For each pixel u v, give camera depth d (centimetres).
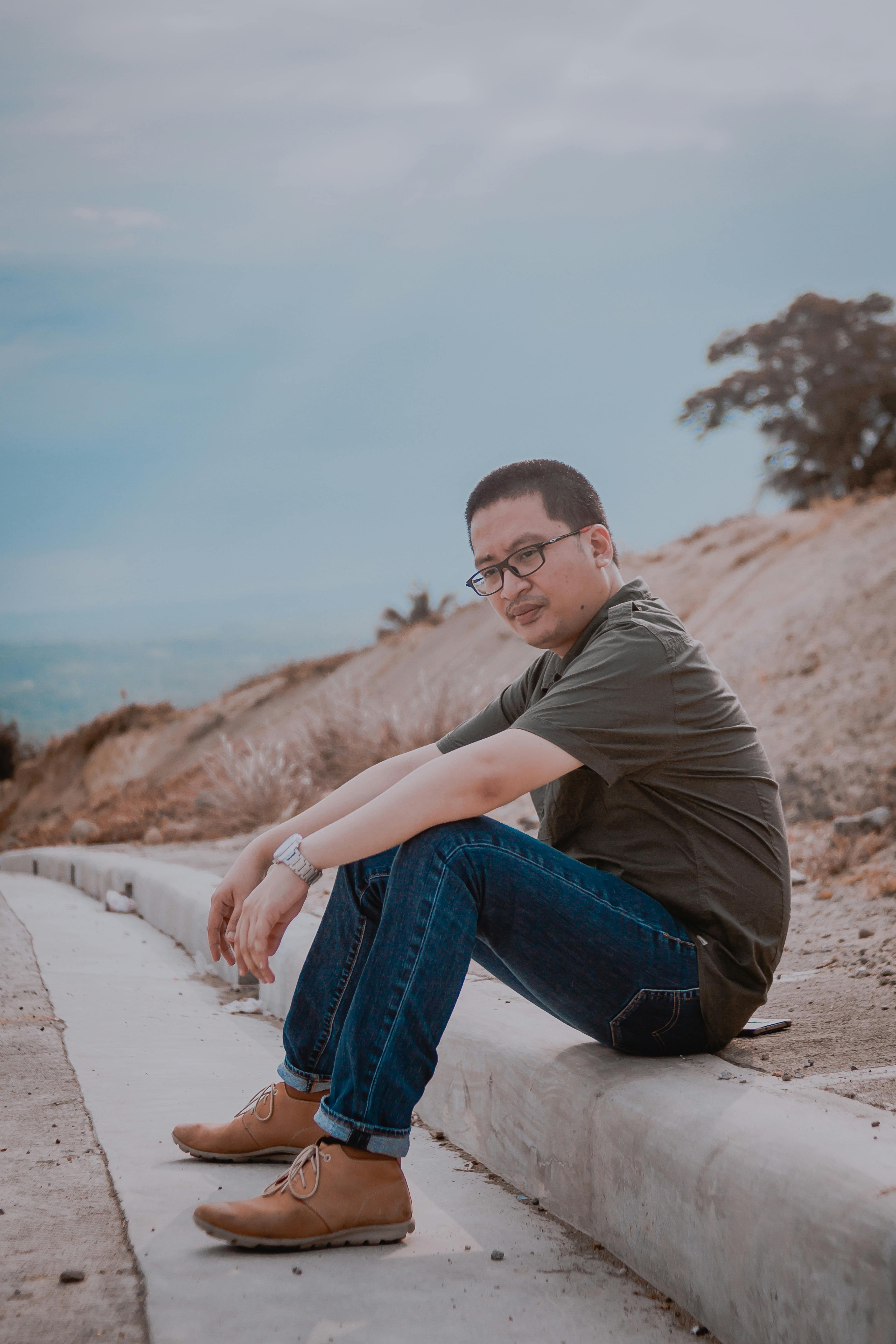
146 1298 154
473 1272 171
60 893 681
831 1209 135
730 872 199
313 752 1114
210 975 419
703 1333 155
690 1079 185
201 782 1427
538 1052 213
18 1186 193
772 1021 269
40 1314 147
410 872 185
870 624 980
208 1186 197
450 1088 240
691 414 1772
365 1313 155
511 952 196
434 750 244
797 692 945
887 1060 229
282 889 190
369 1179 177
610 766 192
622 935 192
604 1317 159
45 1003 347
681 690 197
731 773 200
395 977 180
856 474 1684
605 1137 182
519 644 1680
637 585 221
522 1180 208
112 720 3077
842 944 386
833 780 753
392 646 2277
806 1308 135
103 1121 233
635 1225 173
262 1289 159
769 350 1738
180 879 529
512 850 189
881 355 1680
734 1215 149
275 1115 209
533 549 215
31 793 3180
